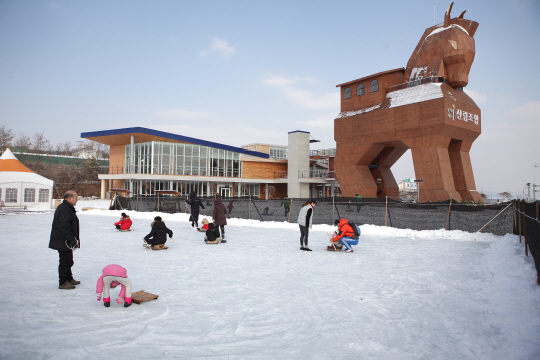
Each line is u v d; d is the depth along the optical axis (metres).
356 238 10.76
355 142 45.31
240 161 52.62
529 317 4.48
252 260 9.32
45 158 71.50
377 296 6.05
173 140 46.06
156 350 3.81
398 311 5.28
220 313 5.11
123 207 29.58
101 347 3.87
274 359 3.64
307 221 10.79
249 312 5.18
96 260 9.07
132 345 3.94
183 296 5.97
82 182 69.19
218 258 9.57
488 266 8.12
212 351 3.81
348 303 5.66
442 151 37.53
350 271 8.02
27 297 5.74
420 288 6.56
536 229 5.81
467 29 40.38
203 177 46.28
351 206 26.89
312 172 57.22
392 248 11.41
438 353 3.83
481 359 3.66
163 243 11.06
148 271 7.88
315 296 6.04
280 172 57.53
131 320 4.77
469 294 6.12
